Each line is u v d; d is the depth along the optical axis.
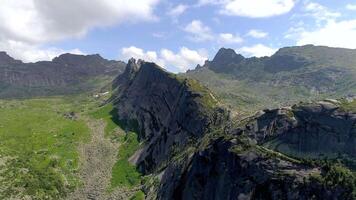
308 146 99.75
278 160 90.44
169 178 134.12
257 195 88.88
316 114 102.38
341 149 95.06
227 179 97.69
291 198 83.25
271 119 109.06
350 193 76.94
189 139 165.88
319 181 81.44
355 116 96.88
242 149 98.44
